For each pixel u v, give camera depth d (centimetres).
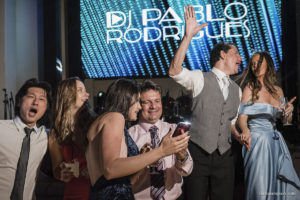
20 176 168
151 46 629
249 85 244
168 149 127
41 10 627
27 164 172
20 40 618
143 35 630
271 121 241
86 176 182
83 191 182
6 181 167
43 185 320
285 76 591
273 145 233
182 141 130
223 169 216
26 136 174
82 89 197
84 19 648
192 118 223
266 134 234
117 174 123
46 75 618
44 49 622
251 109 235
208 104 217
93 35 647
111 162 124
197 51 612
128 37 635
